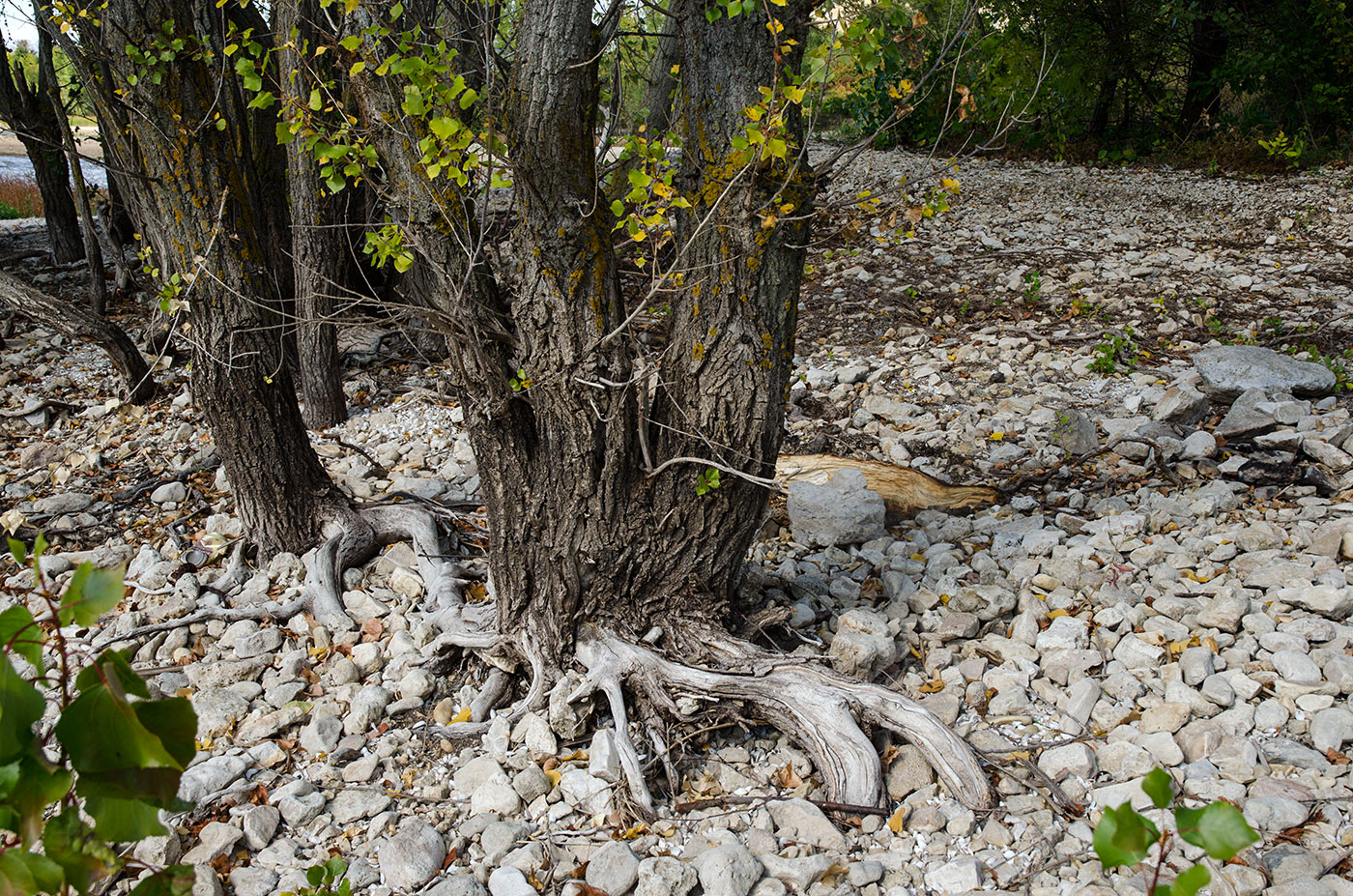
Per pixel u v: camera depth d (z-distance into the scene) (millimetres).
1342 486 4801
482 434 3424
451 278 3238
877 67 2740
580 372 3229
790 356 3463
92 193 9047
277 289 4629
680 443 3432
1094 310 8023
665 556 3578
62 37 4117
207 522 5188
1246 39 14602
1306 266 8812
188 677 3984
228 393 4516
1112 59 15258
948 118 3125
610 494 3430
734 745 3469
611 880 2816
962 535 4863
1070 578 4191
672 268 3064
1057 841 2875
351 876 2918
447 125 2609
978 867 2762
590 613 3607
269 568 4754
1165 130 16000
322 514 4855
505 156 3051
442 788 3307
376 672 4062
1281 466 4992
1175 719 3234
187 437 6344
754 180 3107
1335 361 6500
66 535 5180
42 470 6094
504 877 2838
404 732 3611
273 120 6621
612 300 3252
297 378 7188
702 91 3195
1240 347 6109
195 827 3141
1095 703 3422
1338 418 5418
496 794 3197
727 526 3580
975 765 3088
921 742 3170
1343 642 3553
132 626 4312
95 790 1141
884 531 4969
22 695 1070
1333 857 2652
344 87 3535
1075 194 12469
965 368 7137
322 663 4121
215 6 5258
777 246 3248
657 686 3447
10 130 5801
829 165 3270
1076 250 9875
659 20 5953
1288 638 3561
